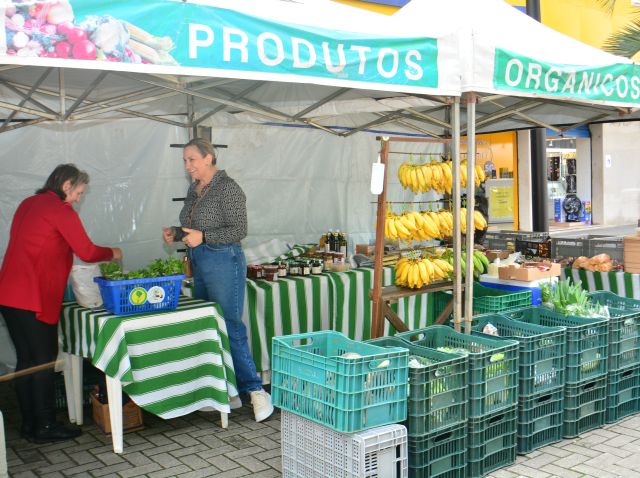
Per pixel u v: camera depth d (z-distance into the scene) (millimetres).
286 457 3631
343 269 6117
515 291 5555
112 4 2535
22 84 4582
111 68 2545
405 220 4691
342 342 3787
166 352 4309
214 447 4348
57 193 4406
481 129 7277
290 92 5199
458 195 4207
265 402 4867
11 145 5293
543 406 4285
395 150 7707
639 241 6297
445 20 4285
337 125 6918
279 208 6707
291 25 3029
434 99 4152
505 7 4836
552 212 20094
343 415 3197
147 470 3990
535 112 6547
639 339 4934
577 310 4711
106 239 5723
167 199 6031
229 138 6297
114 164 5730
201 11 2746
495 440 3910
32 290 4266
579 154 20500
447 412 3641
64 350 4688
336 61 3207
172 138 5996
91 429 4711
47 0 2402
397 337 4070
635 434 4539
